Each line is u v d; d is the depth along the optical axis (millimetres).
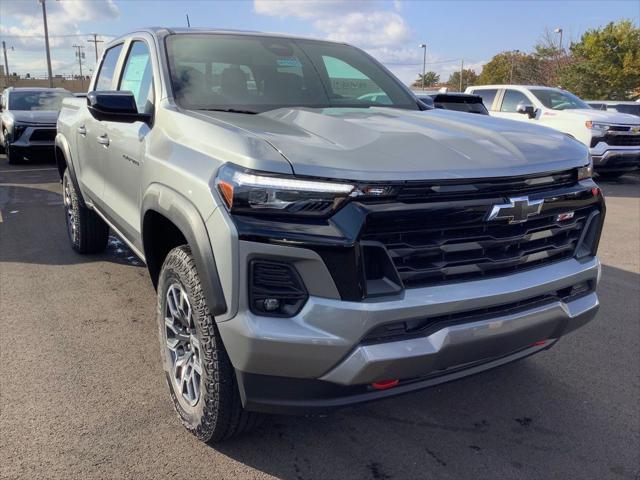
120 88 4035
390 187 2131
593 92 31906
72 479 2459
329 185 2096
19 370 3369
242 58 3555
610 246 6742
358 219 2096
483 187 2311
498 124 3064
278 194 2102
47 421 2869
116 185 3779
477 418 3037
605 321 4359
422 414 3066
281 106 3277
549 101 12602
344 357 2129
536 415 3076
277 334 2109
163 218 2887
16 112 12680
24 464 2543
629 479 2576
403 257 2207
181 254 2604
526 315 2459
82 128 4652
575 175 2686
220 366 2387
